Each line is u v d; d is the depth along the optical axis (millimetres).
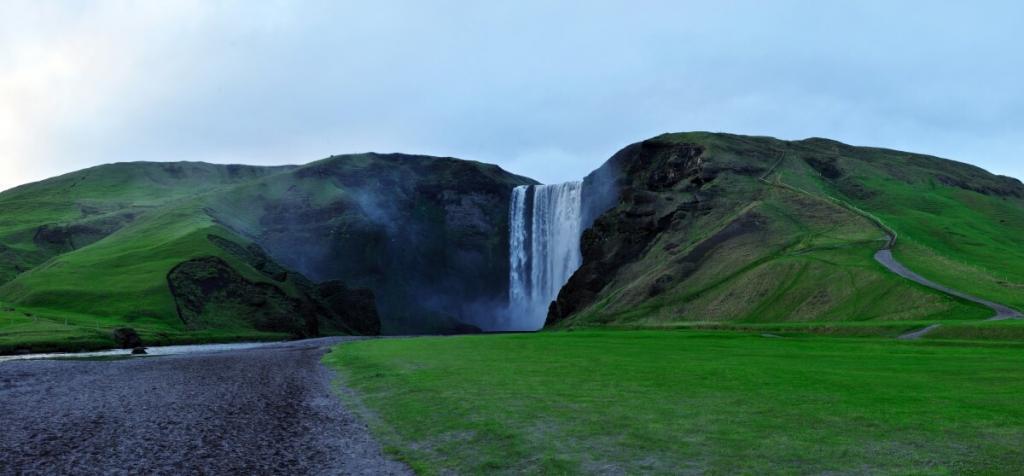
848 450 21062
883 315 94750
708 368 43375
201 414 32344
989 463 19156
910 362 44312
